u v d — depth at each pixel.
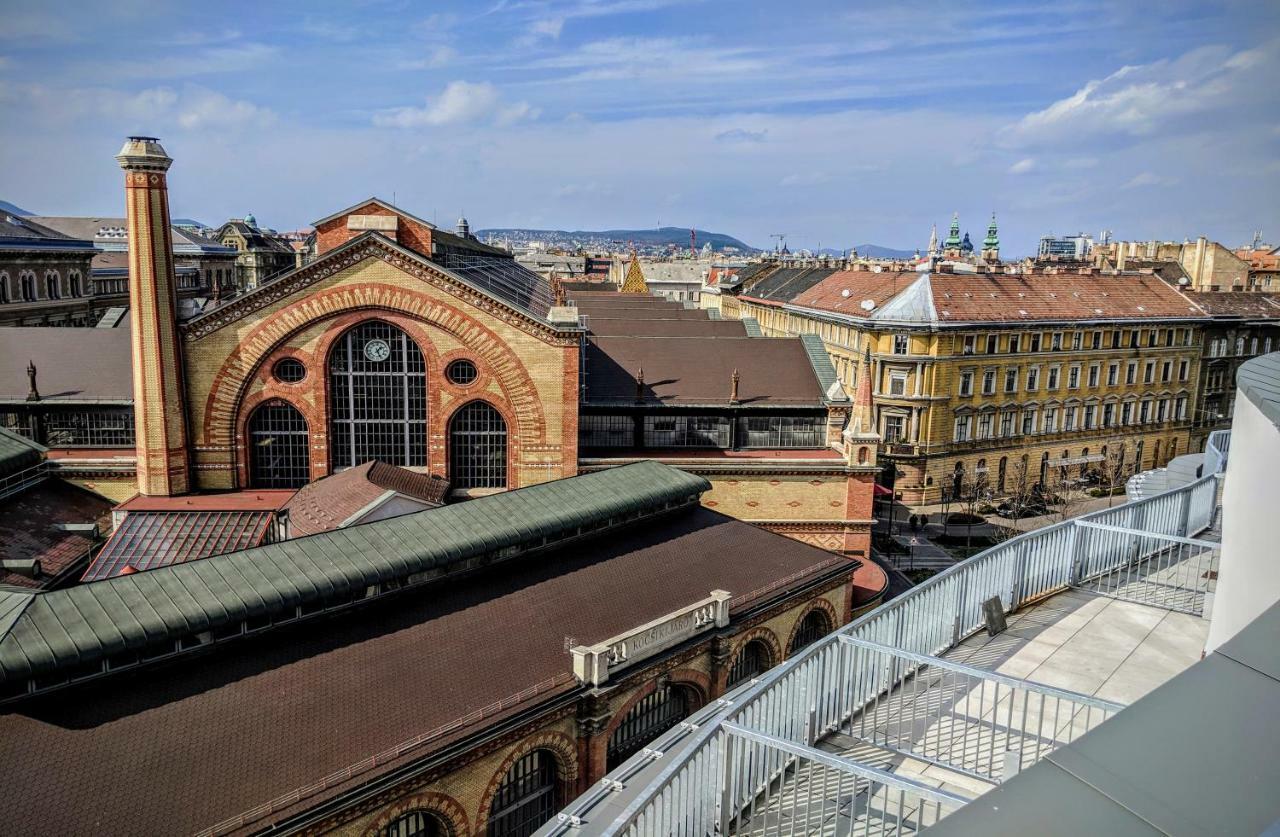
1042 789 5.57
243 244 176.75
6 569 37.09
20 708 22.06
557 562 34.25
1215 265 123.81
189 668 24.67
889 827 11.59
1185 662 15.66
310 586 27.34
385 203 53.78
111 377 51.34
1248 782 5.43
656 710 31.86
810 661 13.41
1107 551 19.91
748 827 11.92
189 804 20.53
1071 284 95.12
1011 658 15.89
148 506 44.28
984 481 84.62
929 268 91.12
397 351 47.62
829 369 58.53
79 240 106.06
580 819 14.02
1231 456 12.76
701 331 81.00
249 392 46.97
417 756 23.33
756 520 51.44
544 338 47.50
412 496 40.53
